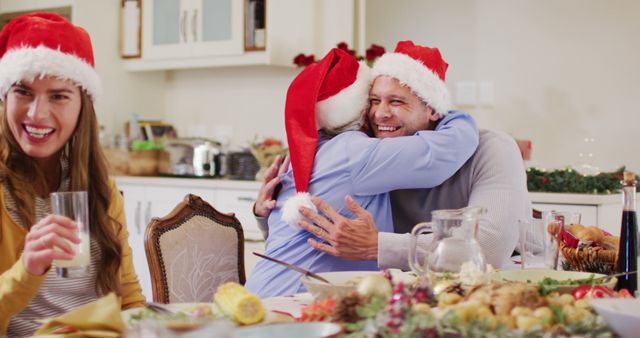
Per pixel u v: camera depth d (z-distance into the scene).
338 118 2.30
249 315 1.30
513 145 2.28
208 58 4.69
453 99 4.61
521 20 4.48
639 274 1.70
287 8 4.46
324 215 2.17
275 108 4.98
